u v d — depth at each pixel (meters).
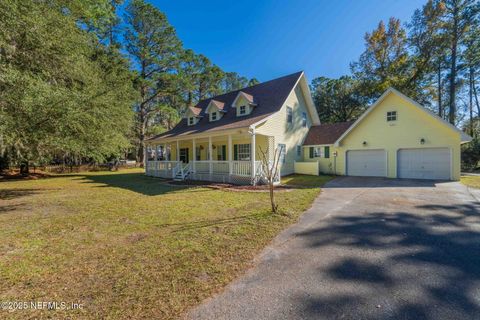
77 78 10.91
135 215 6.16
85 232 4.86
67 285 2.81
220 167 13.50
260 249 3.81
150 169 19.14
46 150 10.53
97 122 9.91
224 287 2.72
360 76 26.95
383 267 3.18
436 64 21.45
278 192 9.30
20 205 7.82
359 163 15.49
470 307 2.33
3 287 2.79
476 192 8.54
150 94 30.92
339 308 2.34
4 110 7.07
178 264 3.29
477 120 24.84
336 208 6.50
